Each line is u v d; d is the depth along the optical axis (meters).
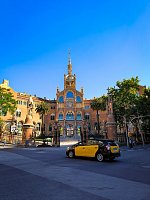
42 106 62.78
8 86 63.72
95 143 15.23
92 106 62.16
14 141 41.78
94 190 6.36
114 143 14.94
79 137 64.69
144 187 6.77
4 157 16.44
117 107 47.28
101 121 72.81
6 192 6.03
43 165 12.00
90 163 13.28
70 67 82.25
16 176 8.53
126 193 6.05
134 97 46.66
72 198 5.47
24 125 34.81
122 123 48.41
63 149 27.59
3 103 39.56
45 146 33.38
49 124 73.94
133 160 15.05
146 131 47.97
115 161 14.50
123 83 48.00
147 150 26.22
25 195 5.73
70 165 12.16
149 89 45.03
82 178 8.20
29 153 20.70
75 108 72.56
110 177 8.45
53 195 5.75
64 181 7.60
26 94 68.44
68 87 75.44
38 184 7.08
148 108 43.00
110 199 5.45
